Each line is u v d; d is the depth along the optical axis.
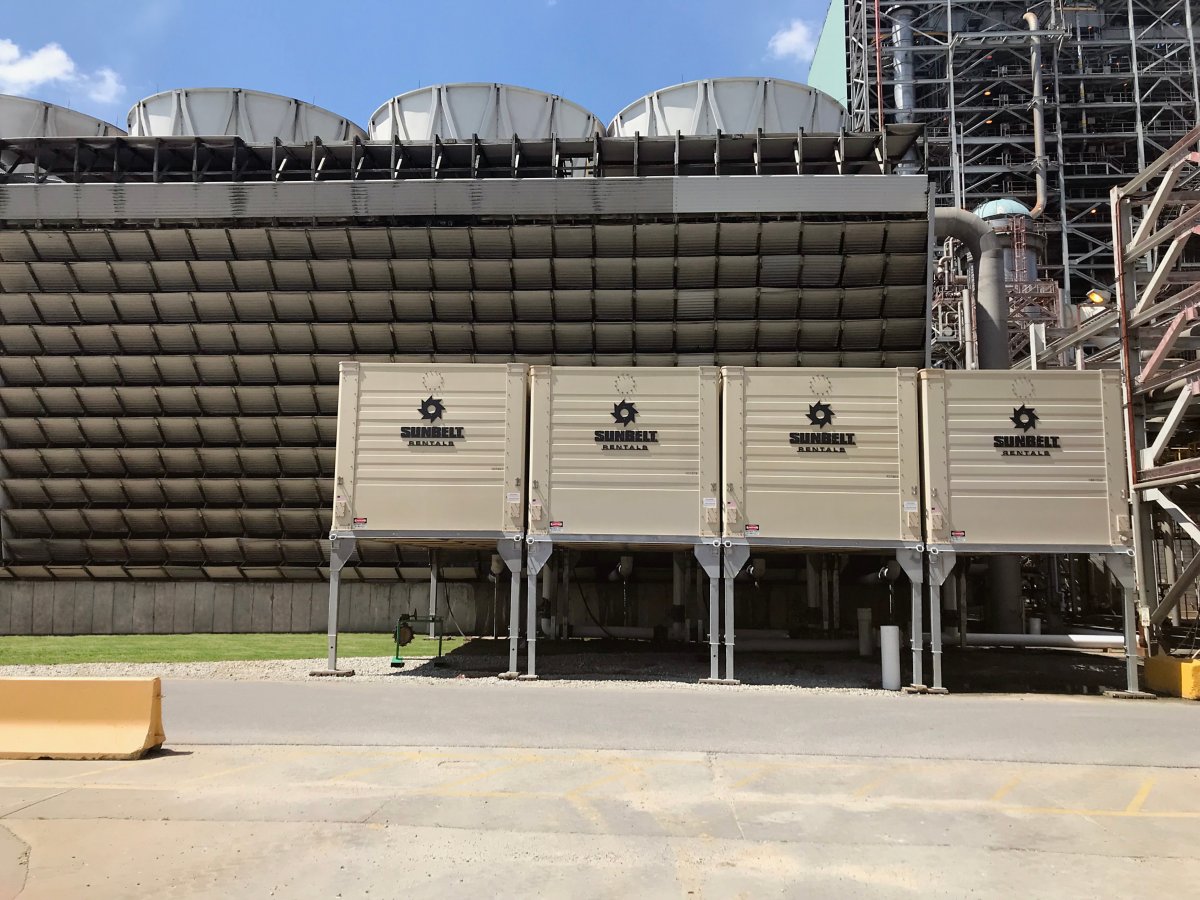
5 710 10.22
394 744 10.61
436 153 26.00
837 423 17.22
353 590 28.42
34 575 28.88
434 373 17.89
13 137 31.08
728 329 26.08
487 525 17.44
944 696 15.46
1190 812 8.02
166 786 8.63
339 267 26.06
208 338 27.39
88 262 26.52
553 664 19.45
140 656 20.73
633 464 17.41
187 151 27.16
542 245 25.38
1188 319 19.94
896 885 6.11
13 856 6.57
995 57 79.00
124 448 28.19
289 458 27.84
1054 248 80.19
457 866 6.41
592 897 5.84
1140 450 21.75
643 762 9.78
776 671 18.70
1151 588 21.22
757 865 6.50
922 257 24.78
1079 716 12.98
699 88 30.09
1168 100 77.69
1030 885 6.13
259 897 5.80
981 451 16.95
